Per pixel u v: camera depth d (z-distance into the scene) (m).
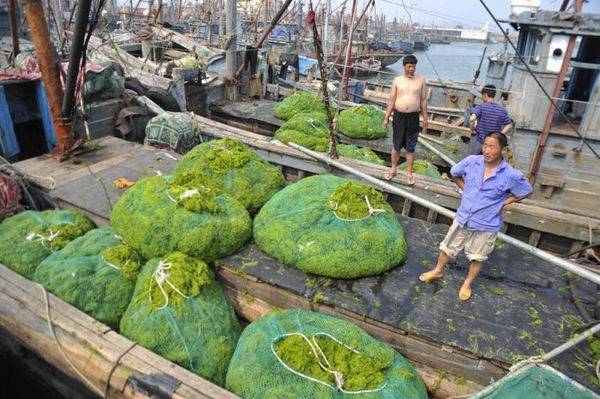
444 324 3.99
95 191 6.22
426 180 7.00
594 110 7.16
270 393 3.27
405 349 4.04
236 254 4.87
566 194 7.80
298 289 4.36
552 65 7.40
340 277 4.48
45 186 6.28
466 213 3.97
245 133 9.28
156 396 3.41
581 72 8.30
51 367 4.36
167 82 10.98
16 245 4.97
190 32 33.25
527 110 7.80
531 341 3.83
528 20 7.25
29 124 8.52
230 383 3.55
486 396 3.24
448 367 3.89
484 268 4.85
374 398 3.25
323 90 7.04
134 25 29.80
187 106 11.66
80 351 3.78
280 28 36.94
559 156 7.66
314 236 4.59
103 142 8.14
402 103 6.23
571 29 6.82
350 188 5.01
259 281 4.57
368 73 31.70
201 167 5.81
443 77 36.34
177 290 4.01
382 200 5.20
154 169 7.05
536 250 3.93
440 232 5.50
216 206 4.86
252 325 4.03
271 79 15.51
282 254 4.65
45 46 6.53
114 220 5.01
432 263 4.86
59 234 5.20
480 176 3.87
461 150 9.91
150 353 3.71
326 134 9.32
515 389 3.16
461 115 13.68
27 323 4.07
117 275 4.46
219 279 4.82
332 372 3.39
